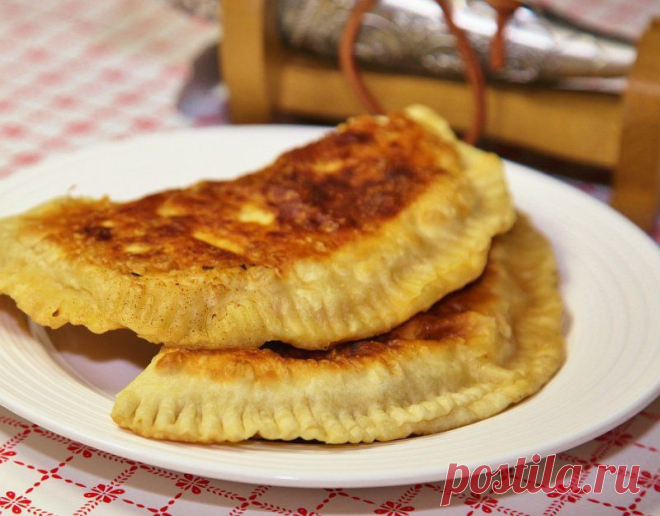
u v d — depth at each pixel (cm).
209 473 45
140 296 48
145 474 48
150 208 53
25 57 81
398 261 52
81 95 77
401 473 44
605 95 67
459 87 68
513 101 67
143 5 89
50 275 50
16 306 53
